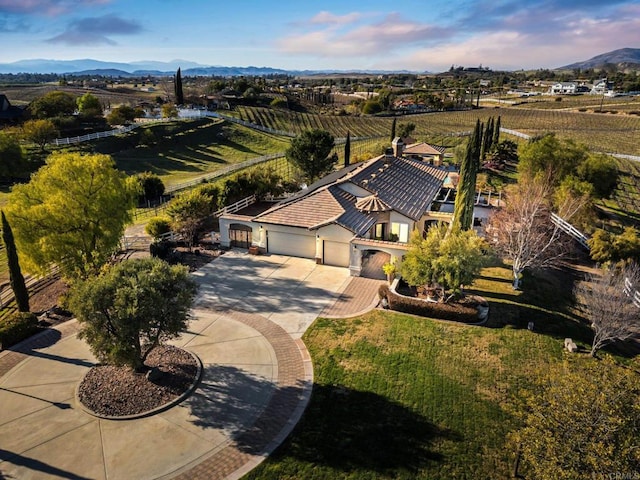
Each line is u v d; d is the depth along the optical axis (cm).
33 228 2744
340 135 10981
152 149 8444
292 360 2227
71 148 7638
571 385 1321
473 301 2781
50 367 2162
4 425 1775
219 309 2738
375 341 2395
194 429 1761
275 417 1836
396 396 1984
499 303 2831
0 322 2417
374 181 4238
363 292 2992
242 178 5022
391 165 4984
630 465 1180
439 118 13050
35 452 1641
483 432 1802
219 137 9606
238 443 1698
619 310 2320
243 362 2203
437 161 6550
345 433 1766
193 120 10219
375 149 7338
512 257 3288
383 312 2708
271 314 2684
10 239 2517
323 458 1647
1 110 9594
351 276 3253
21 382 2047
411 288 3023
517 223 3575
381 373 2136
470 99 16762
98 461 1603
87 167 2944
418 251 2667
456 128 11394
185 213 3806
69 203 2845
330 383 2058
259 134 10244
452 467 1636
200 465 1596
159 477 1541
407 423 1831
